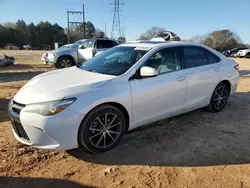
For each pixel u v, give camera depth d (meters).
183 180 3.20
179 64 4.74
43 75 4.39
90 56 13.35
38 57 23.75
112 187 3.05
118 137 3.96
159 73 4.37
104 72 4.20
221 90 5.64
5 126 4.70
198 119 5.28
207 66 5.21
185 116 5.44
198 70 4.98
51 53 13.70
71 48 14.21
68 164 3.54
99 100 3.61
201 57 5.20
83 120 3.53
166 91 4.39
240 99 6.93
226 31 57.50
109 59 4.62
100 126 3.74
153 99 4.23
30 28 80.81
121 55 4.59
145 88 4.09
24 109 3.43
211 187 3.07
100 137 3.77
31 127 3.36
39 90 3.63
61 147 3.45
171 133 4.57
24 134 3.52
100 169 3.43
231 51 33.44
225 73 5.54
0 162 3.51
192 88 4.87
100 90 3.67
